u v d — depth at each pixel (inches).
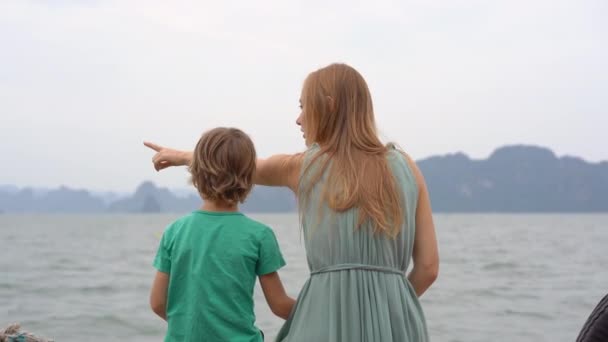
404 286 87.6
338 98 90.4
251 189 95.4
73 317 432.5
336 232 85.7
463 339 355.6
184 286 90.6
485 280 699.4
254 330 91.3
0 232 2600.9
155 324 408.2
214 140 92.4
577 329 386.0
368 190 85.6
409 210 88.0
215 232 91.3
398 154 91.4
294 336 86.0
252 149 94.0
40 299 533.6
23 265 926.4
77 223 4744.1
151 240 1893.5
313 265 88.7
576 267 887.1
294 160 92.7
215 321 88.2
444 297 544.4
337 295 84.9
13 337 123.7
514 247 1457.9
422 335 86.7
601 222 5078.7
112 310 464.8
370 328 83.0
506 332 375.9
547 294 565.9
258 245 92.4
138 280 695.7
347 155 88.1
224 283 89.1
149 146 104.8
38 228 3307.1
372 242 85.3
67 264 949.8
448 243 1672.0
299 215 90.0
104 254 1209.4
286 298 95.0
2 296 553.9
